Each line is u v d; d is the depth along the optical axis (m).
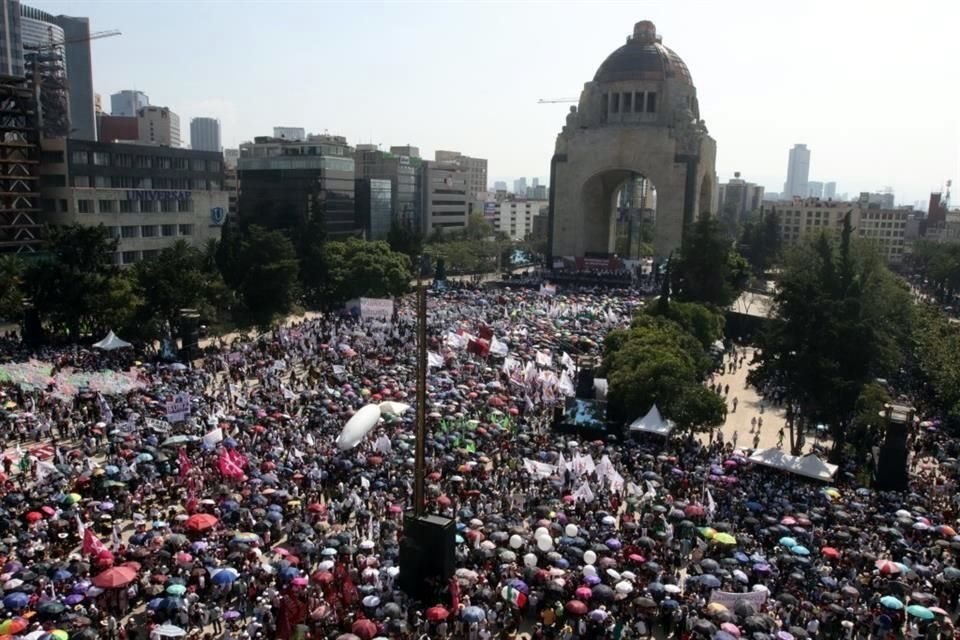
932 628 35.12
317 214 134.00
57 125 154.88
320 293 132.50
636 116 193.75
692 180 185.00
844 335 64.25
